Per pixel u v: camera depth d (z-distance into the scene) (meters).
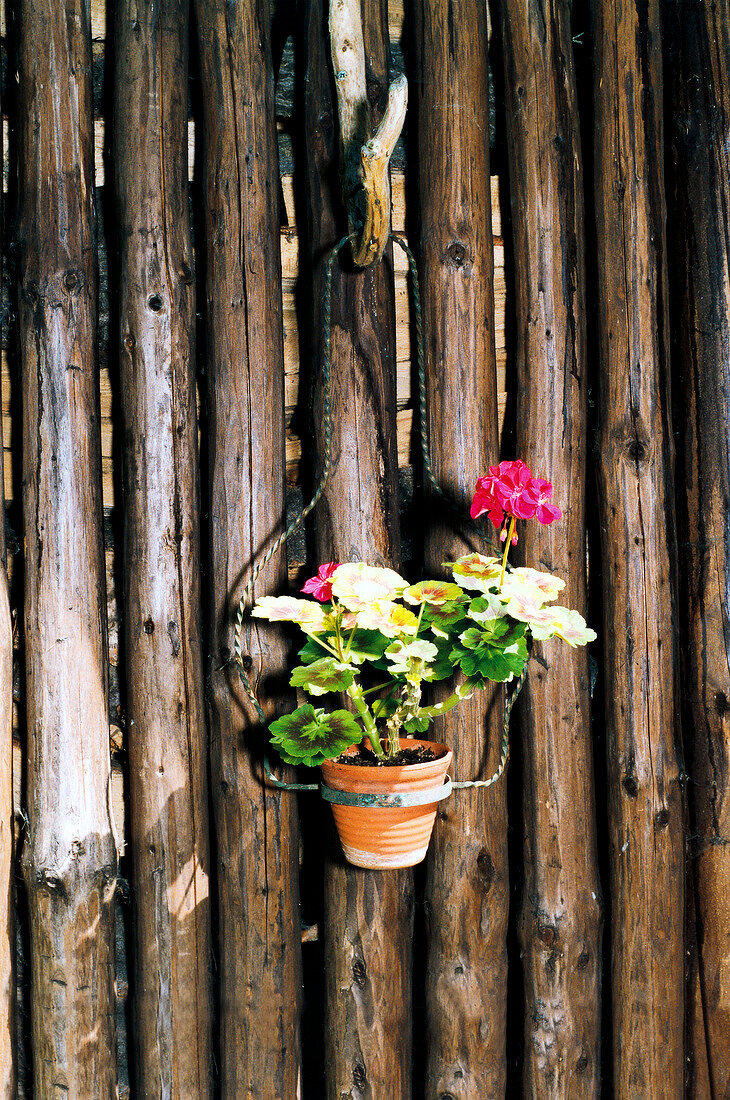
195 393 1.79
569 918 1.86
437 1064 1.83
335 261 1.79
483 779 1.82
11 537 1.78
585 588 1.92
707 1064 1.97
